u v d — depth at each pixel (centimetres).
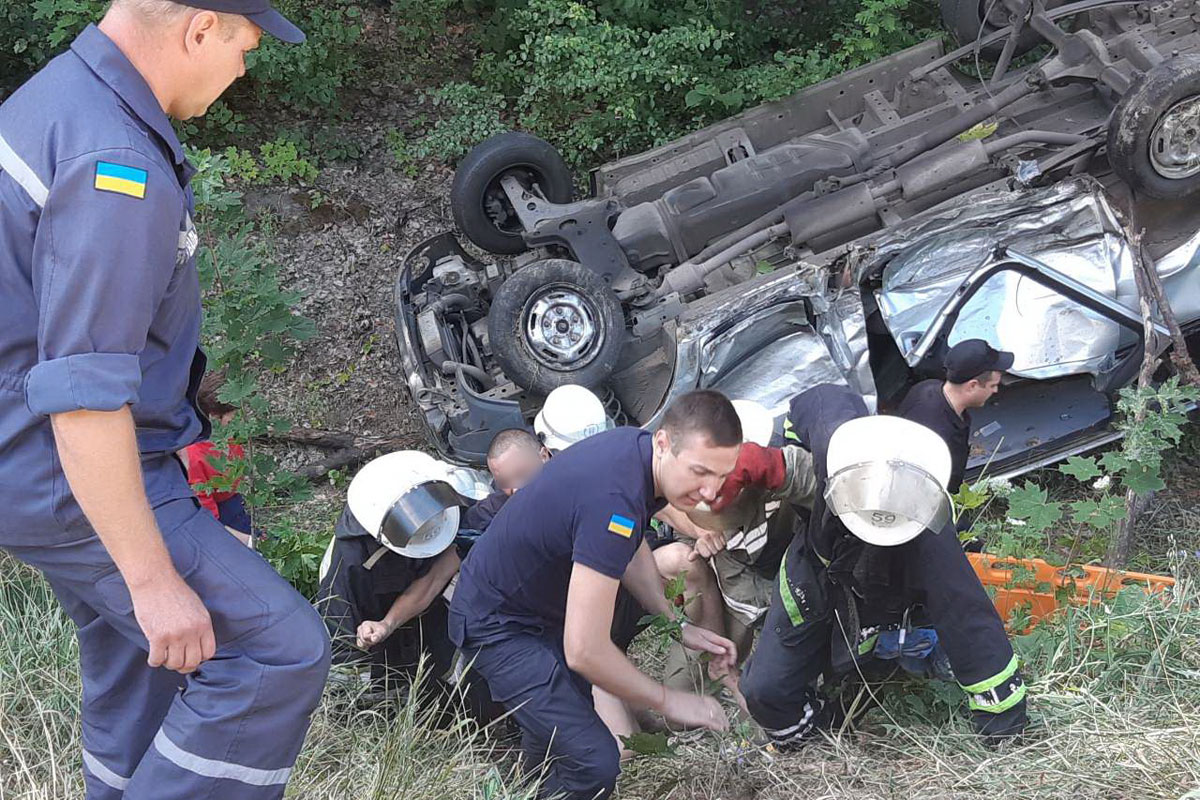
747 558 357
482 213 605
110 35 205
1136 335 504
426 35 835
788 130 623
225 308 413
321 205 742
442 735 335
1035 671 360
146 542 203
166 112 216
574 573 276
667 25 784
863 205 528
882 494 271
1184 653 361
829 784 317
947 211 507
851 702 359
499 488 402
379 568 350
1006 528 478
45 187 197
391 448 622
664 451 273
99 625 242
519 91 805
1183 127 485
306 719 228
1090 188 505
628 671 279
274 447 627
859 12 765
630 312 548
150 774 222
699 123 743
